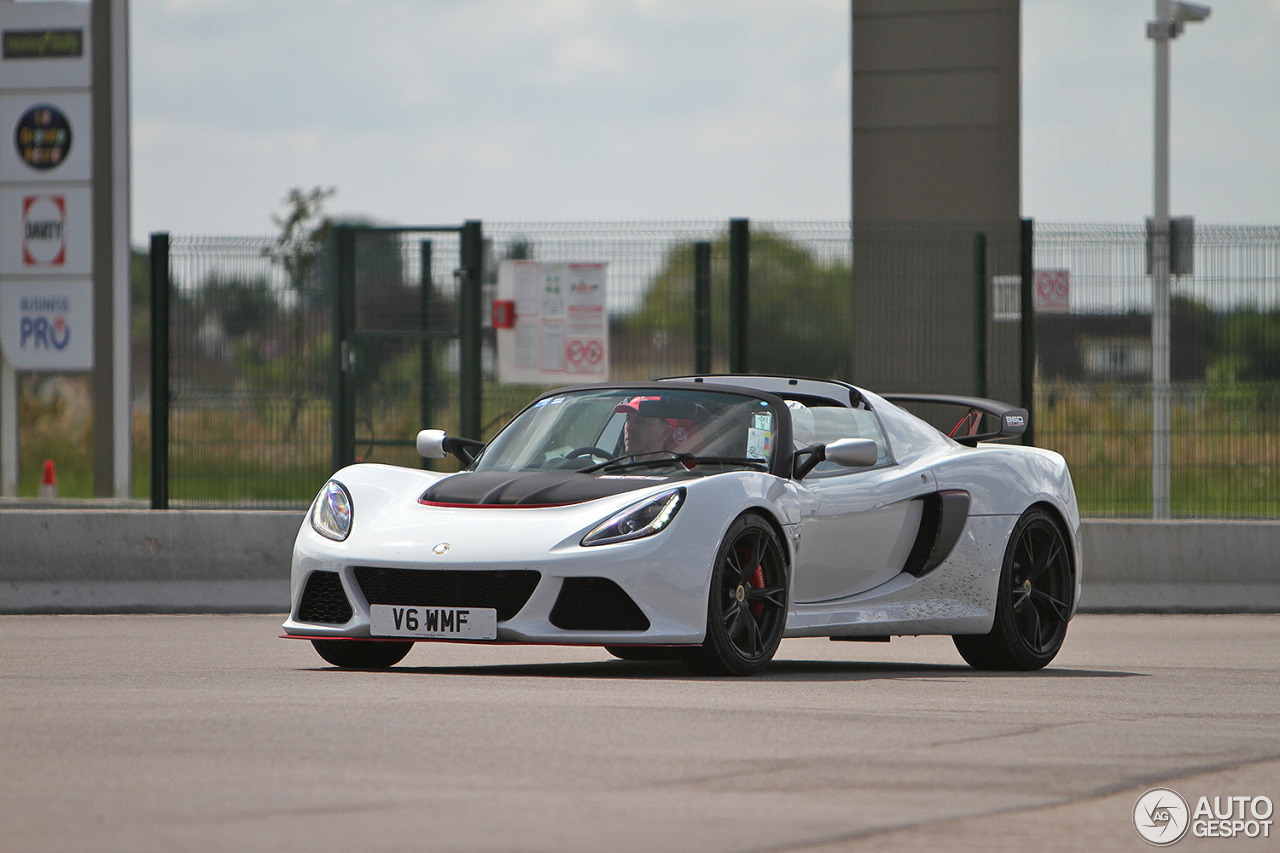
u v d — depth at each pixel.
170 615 32.47
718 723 14.71
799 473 21.02
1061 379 38.25
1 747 12.91
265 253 37.69
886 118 48.97
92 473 58.41
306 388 38.38
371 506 20.00
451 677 18.72
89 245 57.78
